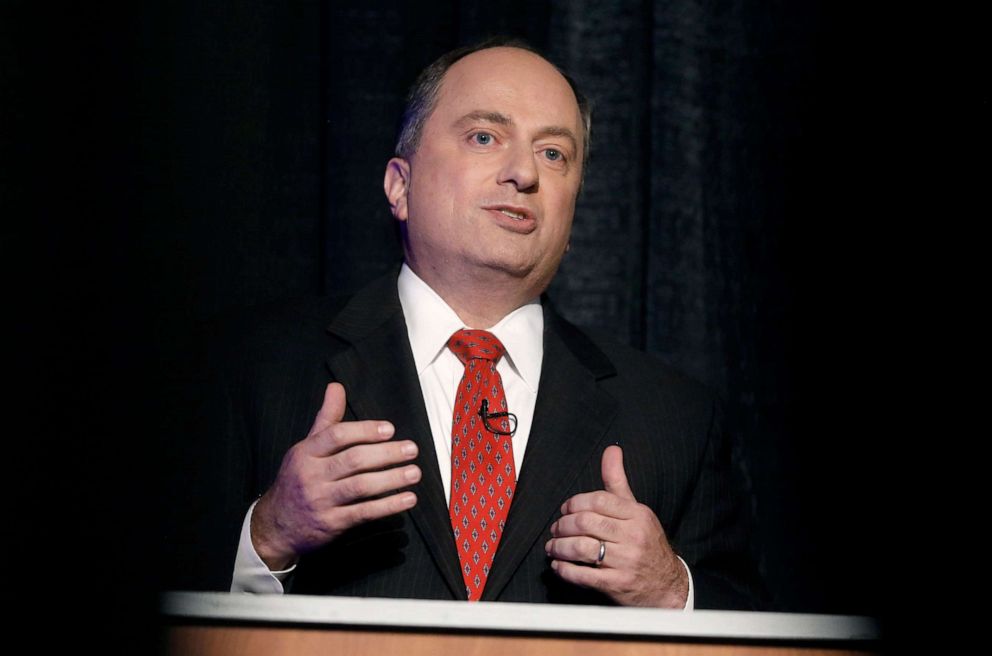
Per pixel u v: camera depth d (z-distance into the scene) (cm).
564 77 545
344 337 489
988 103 660
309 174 657
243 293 632
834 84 686
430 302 509
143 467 452
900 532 664
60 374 445
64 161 463
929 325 668
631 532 412
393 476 386
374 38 675
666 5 692
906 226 673
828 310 684
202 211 620
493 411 480
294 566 426
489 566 448
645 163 688
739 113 692
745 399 684
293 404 472
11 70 441
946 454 661
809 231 687
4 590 392
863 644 295
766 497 675
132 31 555
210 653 288
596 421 488
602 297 691
